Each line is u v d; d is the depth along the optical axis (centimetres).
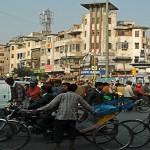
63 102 878
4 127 924
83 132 925
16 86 1373
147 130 969
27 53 11494
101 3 8694
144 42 8931
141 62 4366
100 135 933
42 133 973
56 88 1571
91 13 8862
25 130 927
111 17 8875
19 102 1312
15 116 1013
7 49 12988
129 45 8819
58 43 9662
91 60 6981
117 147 938
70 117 875
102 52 8600
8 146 922
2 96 1430
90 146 991
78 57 8900
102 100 1207
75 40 9000
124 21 9338
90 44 8812
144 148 970
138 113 2080
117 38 8825
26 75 8719
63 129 883
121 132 942
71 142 895
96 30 8794
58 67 9244
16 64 12100
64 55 9281
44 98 1066
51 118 959
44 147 966
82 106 905
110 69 8381
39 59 10625
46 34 10562
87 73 4875
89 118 959
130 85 2280
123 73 8700
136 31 8806
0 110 1096
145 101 2203
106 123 938
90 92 1208
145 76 4181
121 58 8700
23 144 923
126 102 985
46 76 8738
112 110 942
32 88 1556
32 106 1065
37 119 978
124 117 1822
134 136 965
